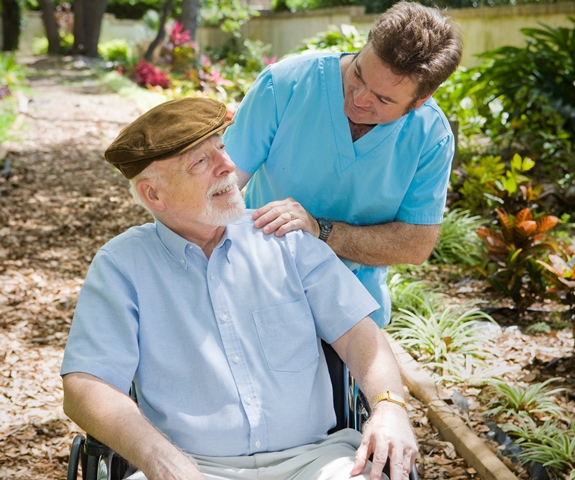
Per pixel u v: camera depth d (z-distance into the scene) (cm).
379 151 256
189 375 221
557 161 809
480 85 983
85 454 214
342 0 2094
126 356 217
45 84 1759
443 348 423
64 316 500
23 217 707
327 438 231
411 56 223
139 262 226
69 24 3353
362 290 238
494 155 848
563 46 934
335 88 253
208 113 221
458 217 666
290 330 229
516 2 1520
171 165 217
